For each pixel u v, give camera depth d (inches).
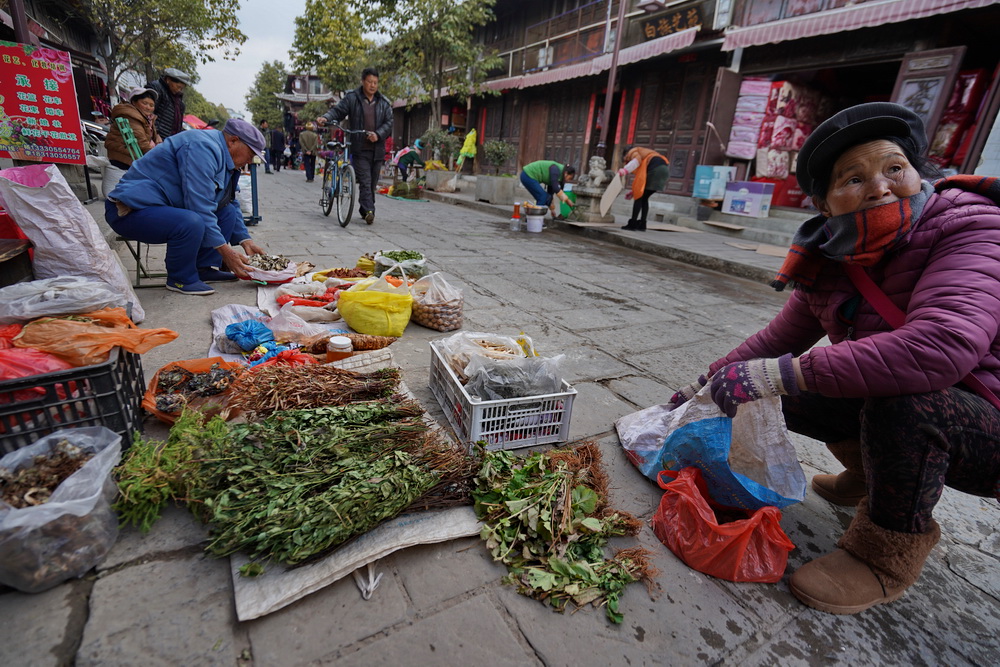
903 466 56.1
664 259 295.3
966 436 54.4
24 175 111.1
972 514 83.7
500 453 77.1
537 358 90.4
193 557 58.9
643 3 410.9
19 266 102.3
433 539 63.3
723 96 388.8
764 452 70.7
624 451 91.1
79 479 55.2
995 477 57.1
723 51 400.8
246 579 55.2
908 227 55.8
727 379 60.4
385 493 60.5
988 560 73.5
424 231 314.0
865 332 63.5
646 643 55.1
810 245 66.4
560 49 601.6
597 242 339.9
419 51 607.2
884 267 60.7
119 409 67.1
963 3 255.6
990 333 49.8
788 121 386.3
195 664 47.6
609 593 60.1
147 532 61.4
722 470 68.3
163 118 273.1
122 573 56.0
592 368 126.9
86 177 289.6
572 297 191.6
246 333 109.2
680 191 472.1
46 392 62.0
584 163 499.2
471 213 450.0
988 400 55.4
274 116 2166.6
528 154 684.7
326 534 55.7
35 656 46.9
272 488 59.0
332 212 357.4
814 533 75.7
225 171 151.8
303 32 781.9
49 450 58.7
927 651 58.1
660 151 489.1
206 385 84.7
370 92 290.2
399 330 127.7
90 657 47.1
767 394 58.3
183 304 140.2
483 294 183.2
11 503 52.2
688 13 433.7
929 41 297.0
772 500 67.9
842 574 62.5
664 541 70.2
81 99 680.4
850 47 331.6
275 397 78.9
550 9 622.8
